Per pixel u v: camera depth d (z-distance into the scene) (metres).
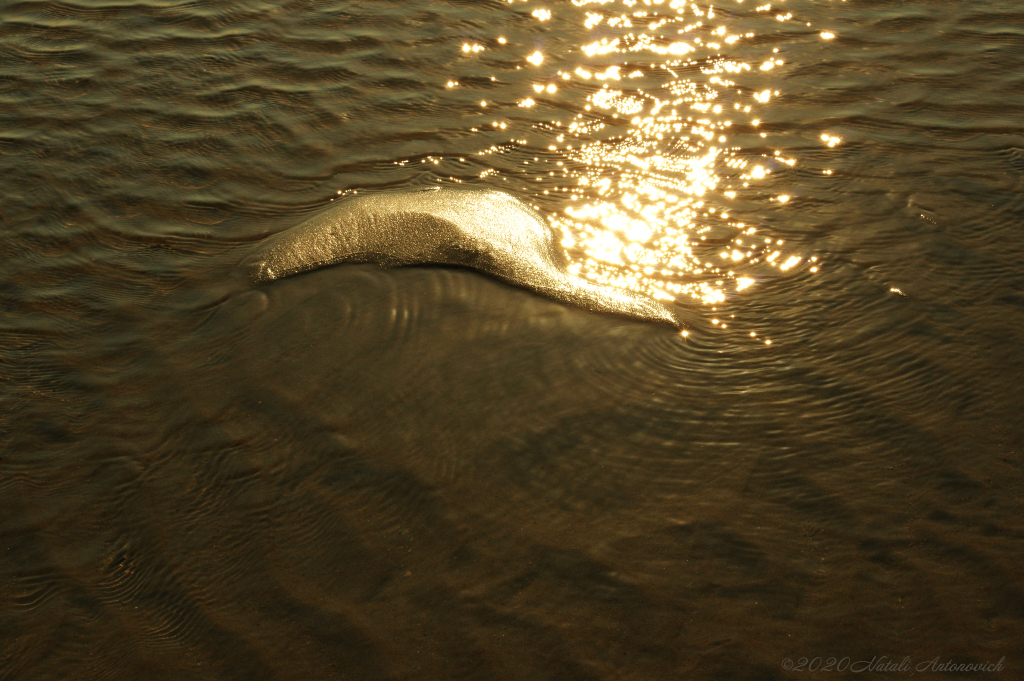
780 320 3.46
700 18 5.56
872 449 2.93
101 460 3.03
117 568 2.71
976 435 2.94
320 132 4.65
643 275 3.71
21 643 2.52
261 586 2.63
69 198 4.21
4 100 4.91
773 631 2.45
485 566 2.65
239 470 2.98
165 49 5.37
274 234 3.98
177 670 2.43
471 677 2.38
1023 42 5.13
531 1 5.81
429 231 3.89
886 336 3.34
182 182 4.32
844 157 4.29
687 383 3.22
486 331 3.47
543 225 3.98
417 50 5.32
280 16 5.70
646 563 2.64
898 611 2.47
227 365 3.36
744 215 3.99
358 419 3.13
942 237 3.76
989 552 2.59
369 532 2.77
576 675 2.38
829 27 5.40
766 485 2.85
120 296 3.68
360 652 2.45
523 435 3.05
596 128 4.62
